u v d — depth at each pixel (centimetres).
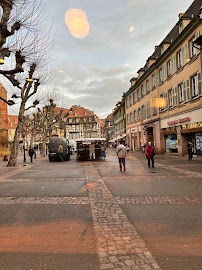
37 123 4294
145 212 493
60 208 540
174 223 423
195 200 571
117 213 491
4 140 3184
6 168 1546
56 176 1074
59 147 2088
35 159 2575
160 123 2458
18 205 576
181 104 1945
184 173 1009
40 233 393
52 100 3234
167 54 2198
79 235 381
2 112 3183
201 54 1529
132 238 364
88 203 579
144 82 3005
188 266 281
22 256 316
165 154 2361
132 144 3856
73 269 280
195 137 1823
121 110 5128
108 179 927
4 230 410
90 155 2005
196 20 1611
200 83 1609
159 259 299
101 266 285
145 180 876
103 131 10769
